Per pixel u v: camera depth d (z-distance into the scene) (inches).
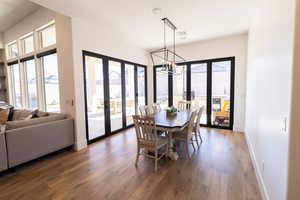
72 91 123.4
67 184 81.4
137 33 154.3
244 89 162.9
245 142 138.7
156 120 112.9
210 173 90.6
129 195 72.9
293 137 45.3
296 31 43.8
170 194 73.2
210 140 144.3
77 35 122.3
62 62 127.0
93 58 145.7
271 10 68.7
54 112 137.6
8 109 155.9
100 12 112.3
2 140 86.5
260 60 89.9
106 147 131.4
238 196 71.7
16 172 93.0
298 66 44.0
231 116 173.8
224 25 136.4
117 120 176.6
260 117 86.0
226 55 169.6
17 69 191.2
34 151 101.4
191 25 136.0
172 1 98.9
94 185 80.5
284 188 48.1
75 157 112.8
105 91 154.6
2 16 157.2
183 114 136.7
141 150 122.6
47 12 135.1
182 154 116.2
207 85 184.9
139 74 206.8
